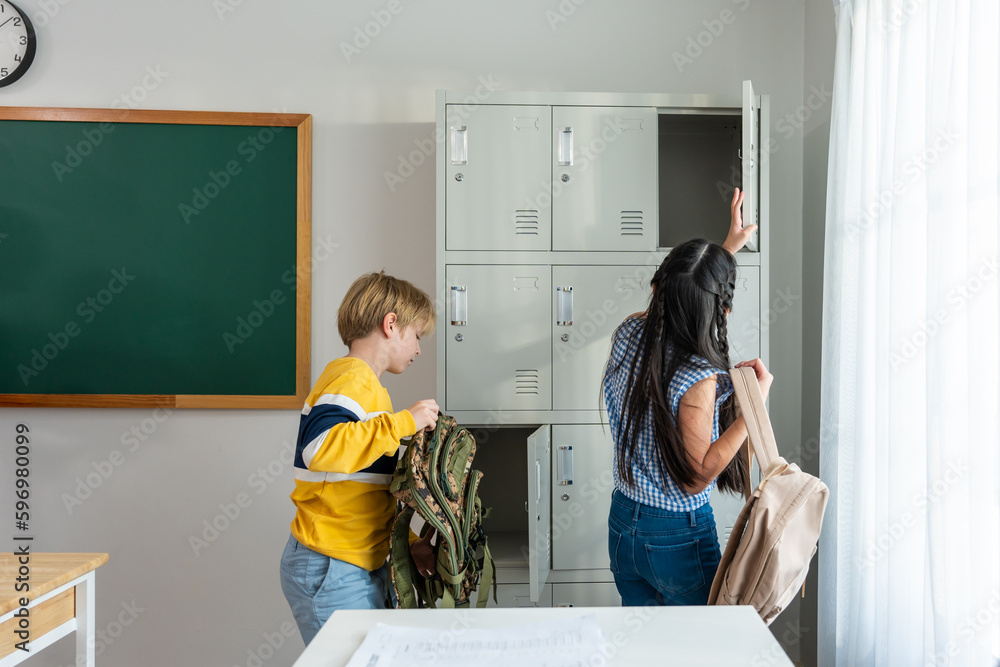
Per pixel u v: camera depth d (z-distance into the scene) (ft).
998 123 3.52
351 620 3.14
